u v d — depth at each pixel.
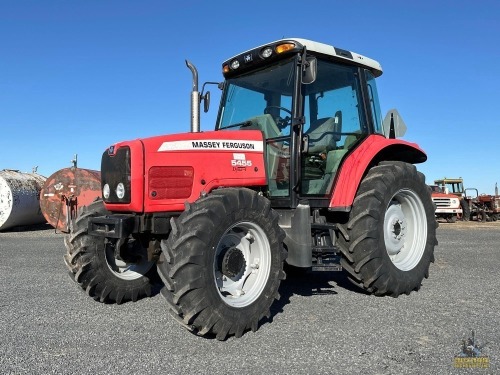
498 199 22.55
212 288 3.37
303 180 4.61
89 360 3.06
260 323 3.83
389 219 4.96
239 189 3.75
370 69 5.39
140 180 3.79
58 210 13.07
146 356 3.13
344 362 2.99
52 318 4.07
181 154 3.98
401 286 4.71
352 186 4.55
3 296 4.93
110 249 4.56
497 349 3.21
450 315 4.03
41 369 2.91
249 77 5.05
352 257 4.60
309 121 4.73
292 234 4.13
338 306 4.36
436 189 23.80
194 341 3.42
